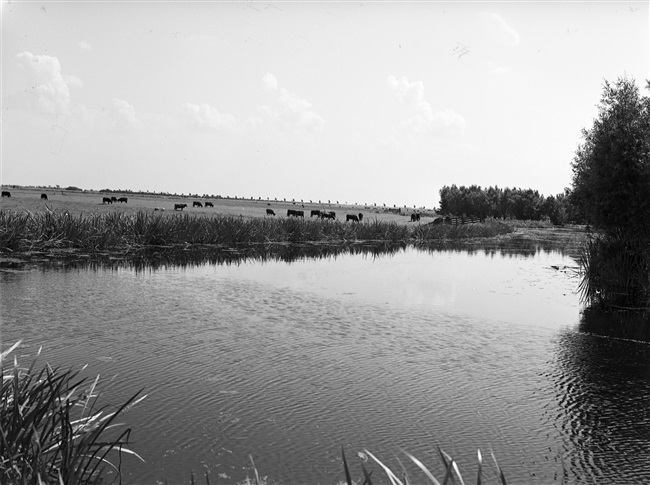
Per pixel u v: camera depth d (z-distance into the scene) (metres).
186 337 10.23
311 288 16.55
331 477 5.14
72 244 23.98
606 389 7.96
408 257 28.39
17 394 4.46
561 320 13.03
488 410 7.03
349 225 42.06
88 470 4.98
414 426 6.44
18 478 3.78
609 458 5.75
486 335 11.29
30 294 13.73
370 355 9.46
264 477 5.08
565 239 49.53
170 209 57.28
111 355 8.84
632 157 15.48
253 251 27.97
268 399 7.12
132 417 6.33
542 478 5.28
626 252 16.27
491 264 25.81
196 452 5.53
